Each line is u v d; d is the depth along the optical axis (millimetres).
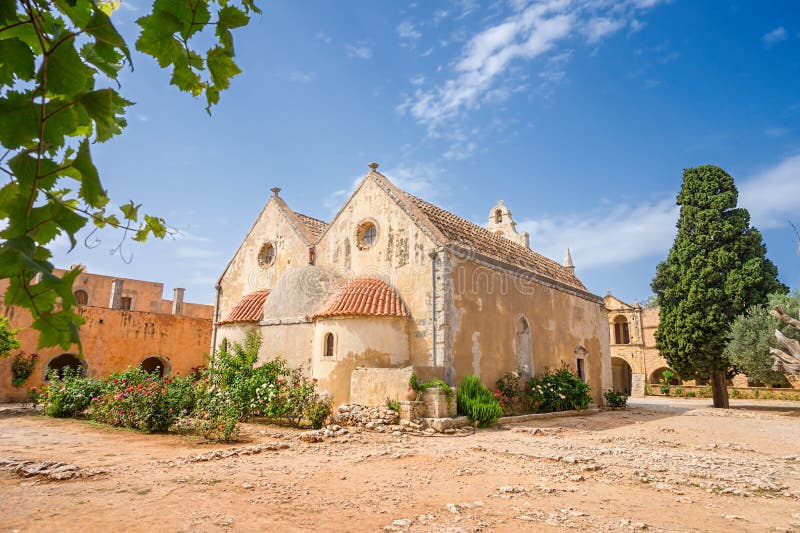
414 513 6340
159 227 2223
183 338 28719
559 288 24828
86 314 25359
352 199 20688
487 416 15359
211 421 12336
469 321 17922
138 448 10766
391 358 16734
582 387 21781
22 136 1404
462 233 20938
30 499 6535
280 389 15273
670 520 6281
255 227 24641
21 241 1226
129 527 5473
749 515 6574
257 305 21109
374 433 13164
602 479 8508
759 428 18156
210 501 6582
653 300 54469
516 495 7309
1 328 17344
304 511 6305
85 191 1482
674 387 43562
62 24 1506
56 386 17109
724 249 31453
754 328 26406
